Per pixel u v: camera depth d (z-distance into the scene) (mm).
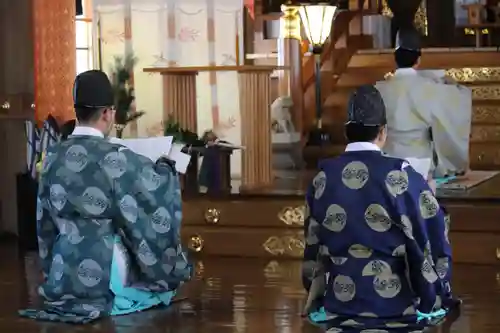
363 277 4520
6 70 8148
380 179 4426
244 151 7133
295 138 8859
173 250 5090
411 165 4742
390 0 11492
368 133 4512
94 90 5000
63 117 7883
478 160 9016
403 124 6395
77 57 9586
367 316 4535
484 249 6129
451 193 6418
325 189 4543
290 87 8922
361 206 4461
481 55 10156
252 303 5242
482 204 6172
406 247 4449
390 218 4434
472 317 4797
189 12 8445
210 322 4848
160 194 5020
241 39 8469
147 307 5168
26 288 5828
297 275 5965
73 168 4957
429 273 4477
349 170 4492
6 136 8234
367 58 10203
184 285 5738
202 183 6840
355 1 11430
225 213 6660
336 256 4586
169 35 8461
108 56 8516
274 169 8812
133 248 5016
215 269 6223
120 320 4922
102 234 4984
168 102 7207
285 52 8922
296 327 4703
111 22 8508
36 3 7820
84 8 9594
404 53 6473
